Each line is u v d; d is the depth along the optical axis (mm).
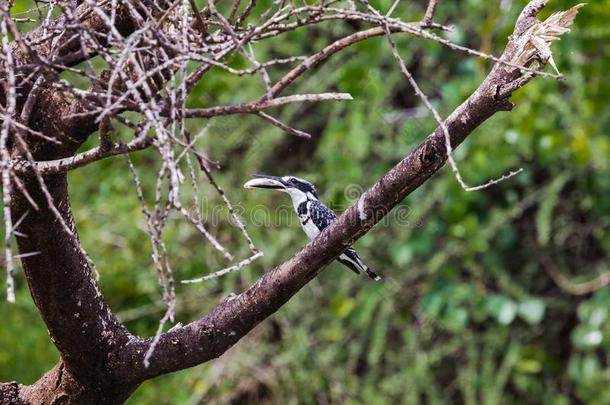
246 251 10977
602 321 10828
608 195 10961
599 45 9844
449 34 10922
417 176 4414
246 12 4309
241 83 11016
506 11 10305
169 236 10875
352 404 10758
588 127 10273
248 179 11117
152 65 4188
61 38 4266
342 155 10758
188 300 11031
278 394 11000
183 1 3656
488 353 11055
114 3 3756
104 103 3654
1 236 9930
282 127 3771
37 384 4973
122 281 11094
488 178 10742
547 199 10609
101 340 4746
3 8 3492
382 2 9961
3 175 3209
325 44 11148
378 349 10562
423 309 11000
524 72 4387
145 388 11047
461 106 4387
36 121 4387
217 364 11227
